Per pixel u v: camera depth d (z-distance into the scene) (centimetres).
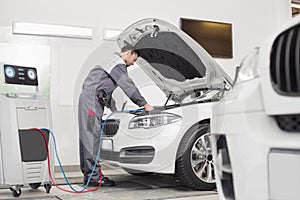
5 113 235
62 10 400
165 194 225
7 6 379
